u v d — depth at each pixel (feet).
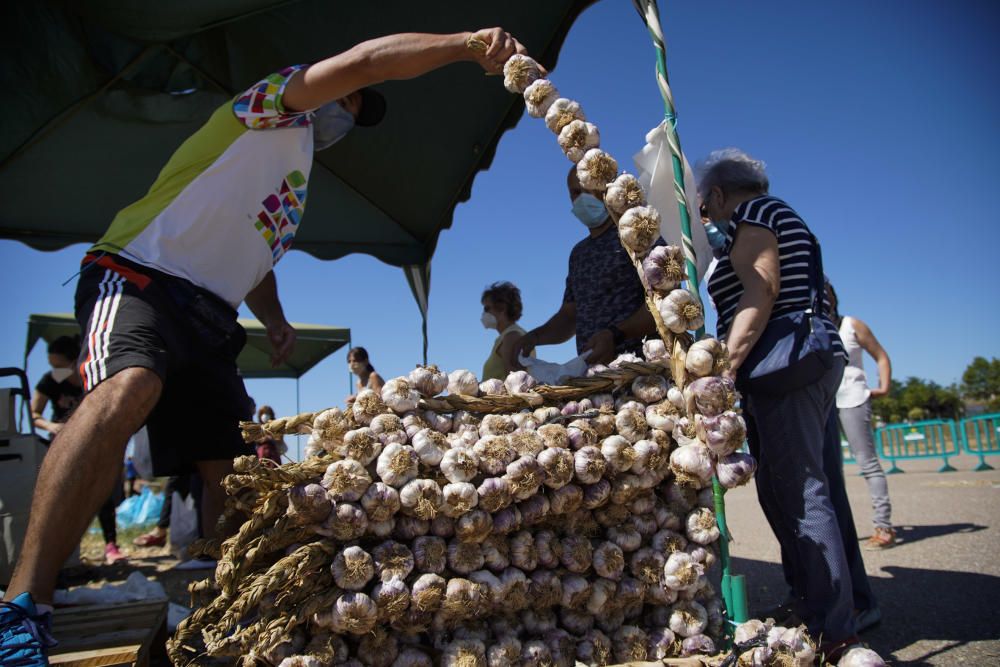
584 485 5.16
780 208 7.23
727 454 5.14
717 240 9.61
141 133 11.69
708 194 8.23
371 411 4.88
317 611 4.32
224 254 6.56
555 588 5.02
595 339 8.32
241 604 4.02
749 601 9.61
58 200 12.78
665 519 5.51
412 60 6.08
